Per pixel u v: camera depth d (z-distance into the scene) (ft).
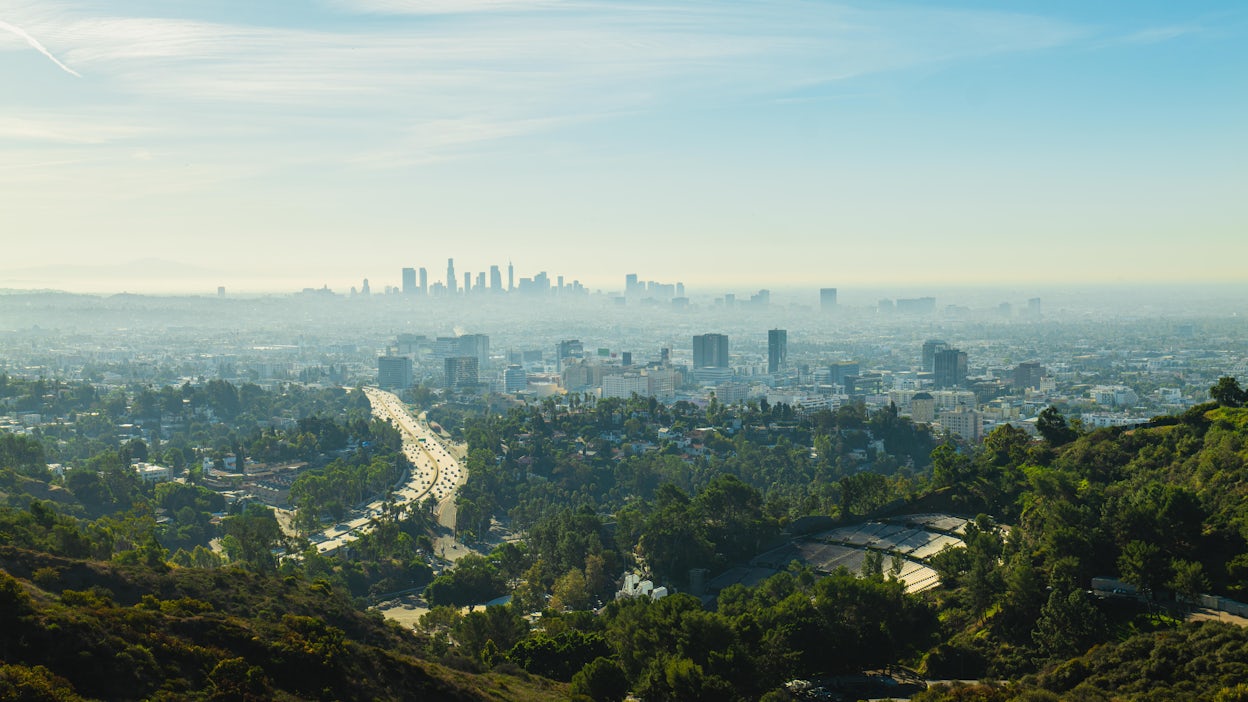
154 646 407.03
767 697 522.06
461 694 487.20
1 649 366.84
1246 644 467.52
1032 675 542.57
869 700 582.35
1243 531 634.84
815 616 631.15
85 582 518.78
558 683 577.84
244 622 468.75
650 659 562.25
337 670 444.14
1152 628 586.04
